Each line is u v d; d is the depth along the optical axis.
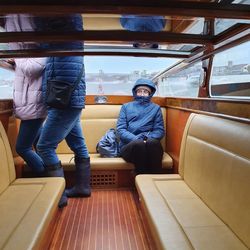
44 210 1.67
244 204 1.37
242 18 1.21
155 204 1.80
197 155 2.08
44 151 2.33
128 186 3.12
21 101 2.25
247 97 1.86
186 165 2.29
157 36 1.70
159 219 1.59
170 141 3.35
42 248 1.70
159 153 2.83
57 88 2.13
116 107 3.53
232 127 1.68
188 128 2.41
